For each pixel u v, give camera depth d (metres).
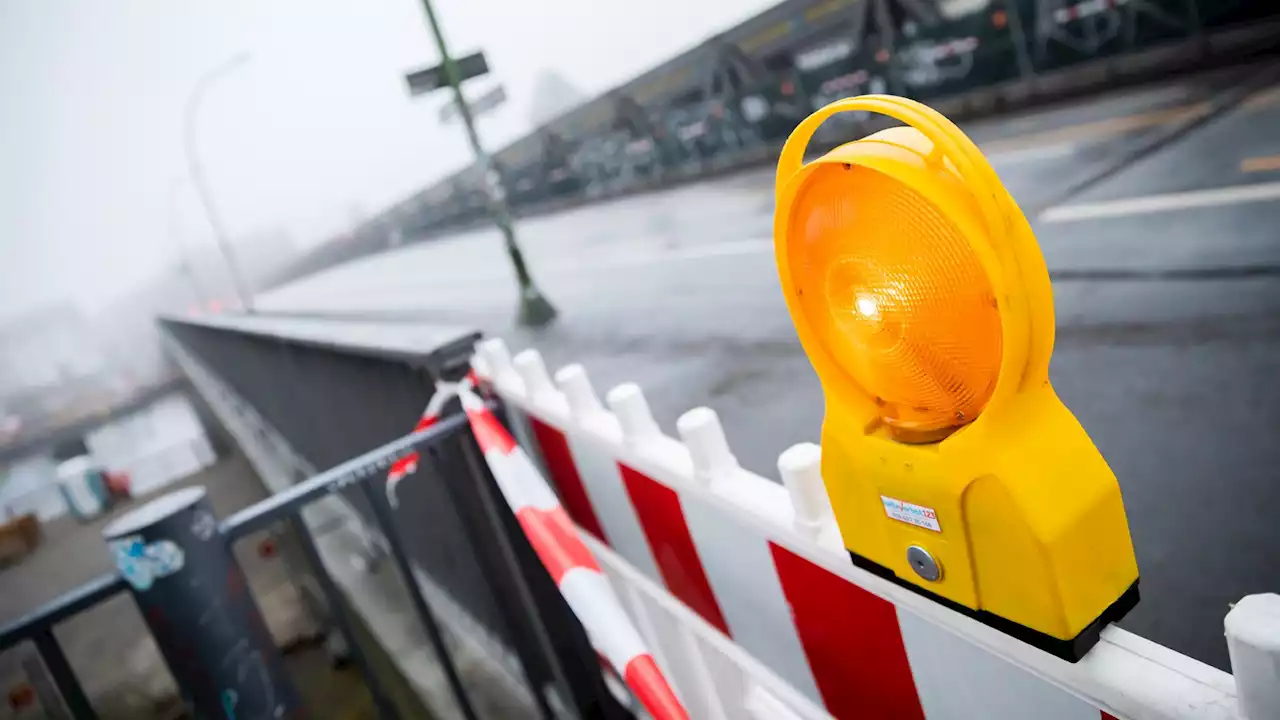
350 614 6.11
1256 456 2.79
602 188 22.47
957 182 0.64
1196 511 2.65
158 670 7.80
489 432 1.91
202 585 1.52
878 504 0.87
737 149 16.31
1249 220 4.66
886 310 0.76
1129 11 9.19
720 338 6.71
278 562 8.82
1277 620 0.53
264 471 12.03
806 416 4.61
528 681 2.63
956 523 0.76
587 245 16.22
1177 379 3.46
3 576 16.64
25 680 8.49
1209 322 3.79
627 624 1.26
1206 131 6.52
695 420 1.22
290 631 6.95
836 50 13.04
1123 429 3.28
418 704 4.61
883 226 0.73
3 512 19.64
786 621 1.25
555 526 1.54
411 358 2.54
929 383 0.75
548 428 1.93
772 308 6.91
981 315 0.67
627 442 1.47
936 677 0.97
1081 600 0.71
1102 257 4.98
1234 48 8.29
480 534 2.60
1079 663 0.73
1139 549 2.61
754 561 1.24
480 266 23.64
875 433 0.85
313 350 4.99
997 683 0.86
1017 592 0.74
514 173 26.80
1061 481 0.69
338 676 5.88
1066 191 6.40
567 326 9.70
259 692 1.61
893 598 0.94
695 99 16.92
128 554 1.45
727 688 1.59
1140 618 2.35
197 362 20.84
